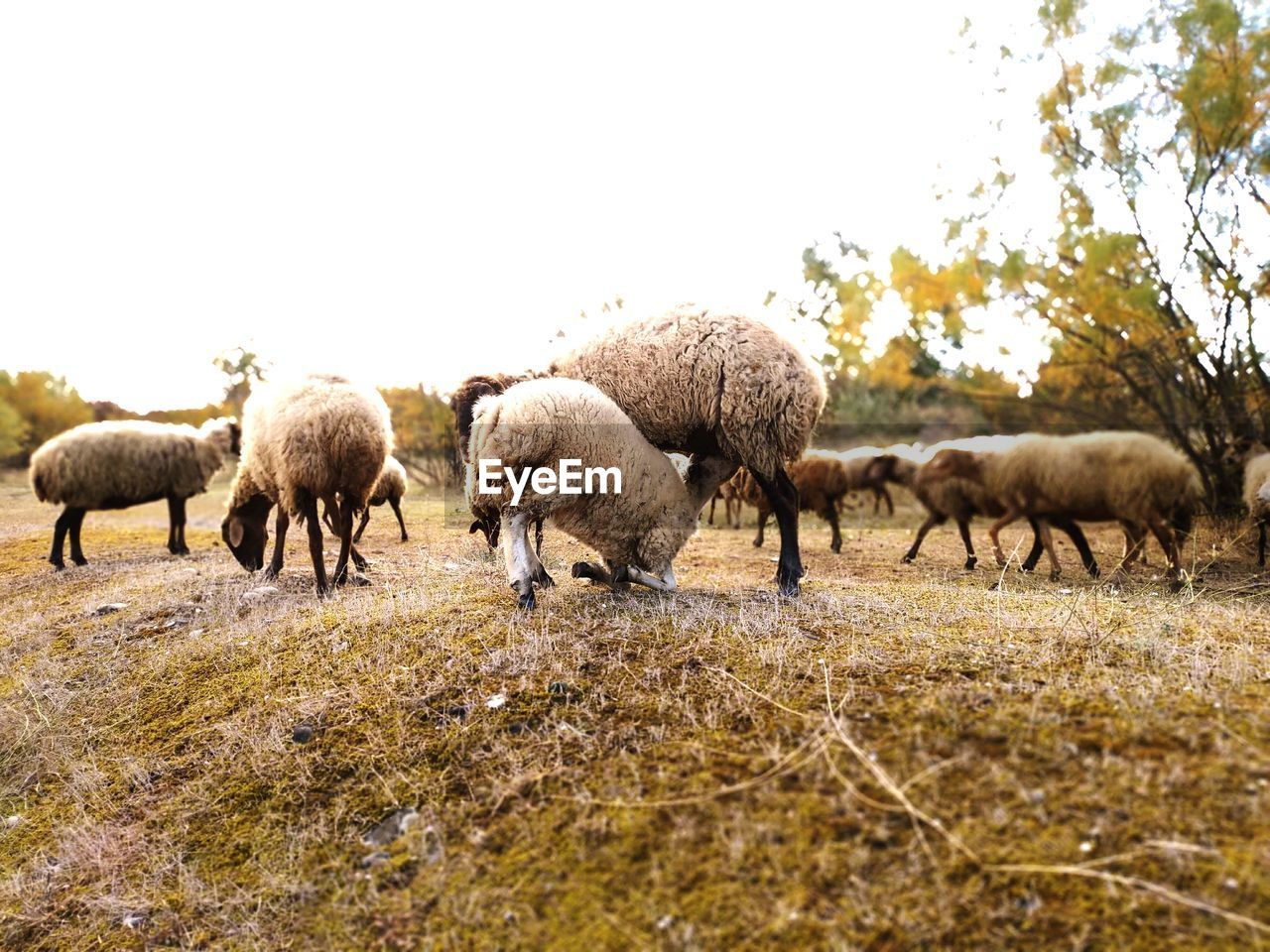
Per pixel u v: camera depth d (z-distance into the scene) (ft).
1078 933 5.56
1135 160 24.80
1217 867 5.84
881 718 8.30
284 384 18.63
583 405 13.07
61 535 25.71
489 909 6.96
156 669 13.98
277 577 20.42
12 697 14.06
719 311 14.46
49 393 65.77
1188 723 7.61
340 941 7.19
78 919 8.46
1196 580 17.90
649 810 7.48
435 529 28.63
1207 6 21.89
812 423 14.44
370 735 9.98
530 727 9.43
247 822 9.18
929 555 24.81
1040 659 9.56
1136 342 25.05
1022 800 6.75
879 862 6.40
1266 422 23.50
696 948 6.01
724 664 10.30
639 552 14.73
